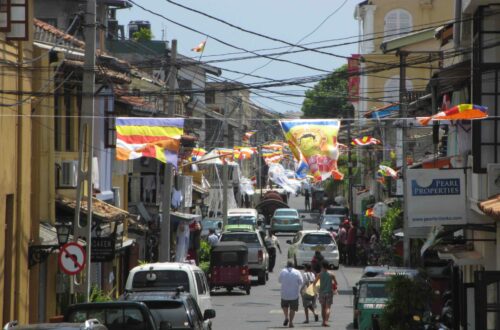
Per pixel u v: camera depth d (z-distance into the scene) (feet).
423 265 212.43
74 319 108.68
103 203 187.73
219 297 253.24
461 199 130.11
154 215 268.41
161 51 364.58
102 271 208.54
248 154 301.84
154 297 121.70
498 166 120.88
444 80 157.17
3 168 140.46
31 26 153.99
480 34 125.70
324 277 192.24
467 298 147.95
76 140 183.83
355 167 464.24
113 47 347.15
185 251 306.76
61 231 152.35
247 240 296.92
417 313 132.16
